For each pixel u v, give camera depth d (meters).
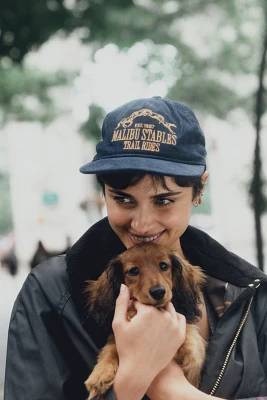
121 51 9.88
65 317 2.00
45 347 1.94
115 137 1.91
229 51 10.66
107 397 1.79
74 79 10.65
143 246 2.12
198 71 10.87
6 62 6.61
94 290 2.08
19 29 5.80
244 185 8.12
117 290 2.10
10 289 14.45
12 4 5.65
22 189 27.59
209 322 2.12
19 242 26.92
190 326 2.11
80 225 26.62
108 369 1.87
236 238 23.80
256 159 8.16
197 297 2.15
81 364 2.00
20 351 1.95
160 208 1.96
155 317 1.83
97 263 2.13
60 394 1.90
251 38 10.67
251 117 10.43
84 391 1.99
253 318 2.07
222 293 2.17
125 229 2.05
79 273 2.04
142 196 1.90
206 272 2.20
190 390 1.83
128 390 1.77
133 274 2.07
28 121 10.69
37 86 9.43
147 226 1.94
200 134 1.99
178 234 2.03
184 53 10.83
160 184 1.88
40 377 1.90
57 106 10.73
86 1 6.20
